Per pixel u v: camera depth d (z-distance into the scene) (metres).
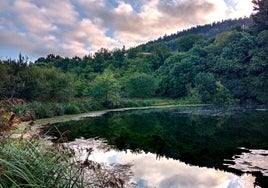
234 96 57.84
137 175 8.67
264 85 55.03
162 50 91.62
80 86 49.78
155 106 52.12
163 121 25.50
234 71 60.44
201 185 7.80
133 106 49.50
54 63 91.12
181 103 57.91
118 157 11.33
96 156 11.31
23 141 4.87
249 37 62.59
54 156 4.93
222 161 10.61
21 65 32.38
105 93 44.69
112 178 6.21
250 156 11.34
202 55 68.19
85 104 38.16
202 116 30.14
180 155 11.84
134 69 81.06
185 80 64.56
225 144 14.12
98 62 91.38
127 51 103.19
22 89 29.86
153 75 74.31
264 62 55.22
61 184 4.42
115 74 75.56
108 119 27.00
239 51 61.56
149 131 19.22
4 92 27.17
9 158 4.17
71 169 4.71
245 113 33.19
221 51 66.00
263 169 9.39
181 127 21.19
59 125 21.75
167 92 67.00
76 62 91.69
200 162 10.50
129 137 16.62
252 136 16.30
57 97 35.94
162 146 13.91
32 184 3.89
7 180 3.90
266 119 25.30
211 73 61.38
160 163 10.34
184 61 65.81
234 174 8.84
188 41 89.06
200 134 17.67
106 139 15.68
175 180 8.22
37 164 4.37
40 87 31.89
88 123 23.48
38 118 25.92
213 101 58.03
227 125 21.66
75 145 13.59
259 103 55.81
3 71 27.11
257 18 64.94
